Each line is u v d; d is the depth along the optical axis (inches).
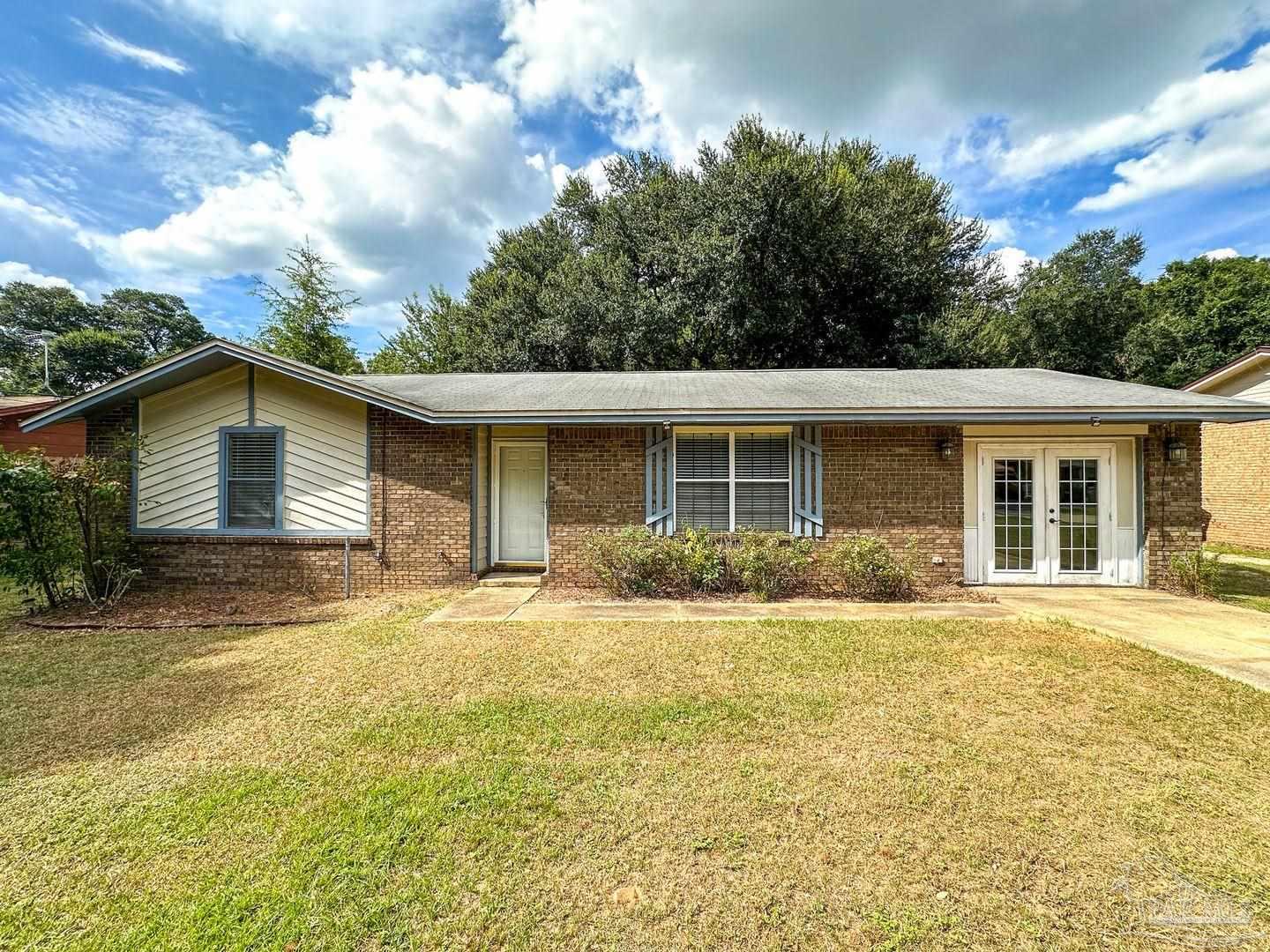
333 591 329.4
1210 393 534.6
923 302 732.0
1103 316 884.0
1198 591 300.5
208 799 117.0
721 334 689.0
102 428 335.3
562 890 91.9
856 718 152.7
